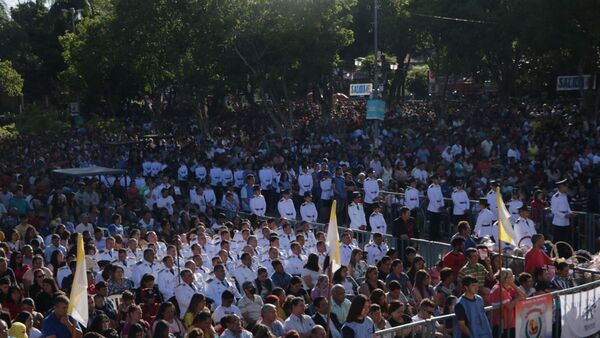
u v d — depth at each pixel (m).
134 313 14.98
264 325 13.70
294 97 57.56
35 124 64.31
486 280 17.28
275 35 48.41
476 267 17.27
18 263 20.09
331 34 49.22
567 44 43.16
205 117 59.72
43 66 90.62
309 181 34.44
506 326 15.16
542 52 47.25
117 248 21.84
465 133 44.81
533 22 43.56
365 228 27.28
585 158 35.41
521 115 53.09
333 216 13.88
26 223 24.97
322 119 59.00
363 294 15.41
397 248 23.50
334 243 13.80
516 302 15.16
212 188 36.69
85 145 53.94
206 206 31.66
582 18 42.19
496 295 15.74
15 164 44.59
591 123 43.84
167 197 30.72
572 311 16.38
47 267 20.30
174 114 79.94
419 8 54.31
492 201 27.95
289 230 24.09
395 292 16.78
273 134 52.94
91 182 31.72
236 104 85.25
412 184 30.06
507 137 42.88
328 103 61.88
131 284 19.73
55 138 60.38
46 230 26.78
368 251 22.42
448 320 14.92
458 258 19.06
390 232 31.06
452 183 33.94
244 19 48.78
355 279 20.09
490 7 52.56
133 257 21.31
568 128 43.94
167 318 15.36
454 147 39.25
